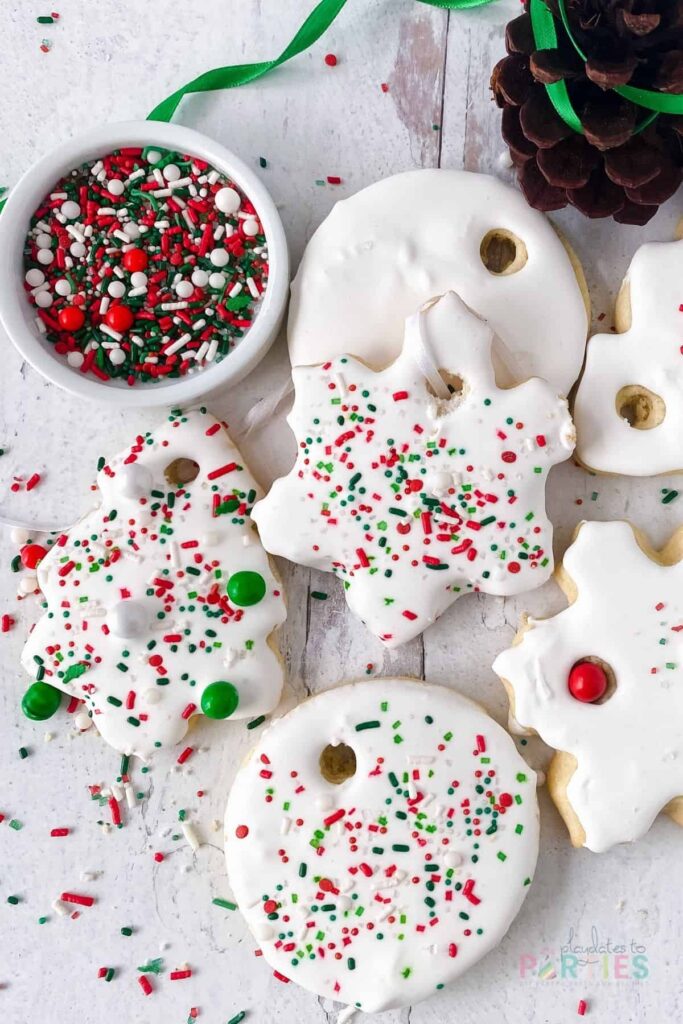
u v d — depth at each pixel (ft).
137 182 1.13
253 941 1.15
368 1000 1.10
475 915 1.10
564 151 1.07
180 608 1.12
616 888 1.14
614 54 1.02
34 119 1.18
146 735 1.11
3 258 1.10
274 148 1.17
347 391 1.10
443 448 1.09
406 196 1.13
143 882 1.15
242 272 1.13
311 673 1.16
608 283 1.16
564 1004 1.14
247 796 1.11
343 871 1.10
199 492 1.13
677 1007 1.14
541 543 1.10
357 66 1.17
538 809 1.12
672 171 1.08
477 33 1.17
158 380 1.13
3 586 1.17
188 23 1.18
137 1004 1.15
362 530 1.10
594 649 1.11
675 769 1.09
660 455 1.11
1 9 1.18
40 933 1.15
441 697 1.12
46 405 1.18
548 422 1.09
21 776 1.16
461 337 1.08
